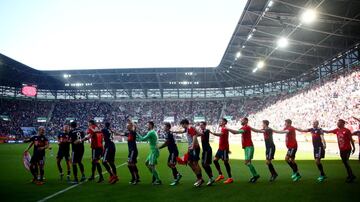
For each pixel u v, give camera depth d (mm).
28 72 57812
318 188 9906
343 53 39750
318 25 30781
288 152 11945
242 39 36750
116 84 66812
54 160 22422
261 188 10219
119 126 65188
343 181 11297
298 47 38781
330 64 44344
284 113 50719
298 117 45094
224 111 66438
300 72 53062
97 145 12641
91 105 70750
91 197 9250
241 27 33156
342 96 38781
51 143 53844
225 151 11836
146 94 71062
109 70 58719
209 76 61125
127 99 71625
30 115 65875
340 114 35906
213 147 39156
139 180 12000
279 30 33469
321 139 11602
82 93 71938
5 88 65500
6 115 62719
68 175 12570
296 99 51125
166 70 58531
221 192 9695
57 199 9023
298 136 31625
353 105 35062
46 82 64312
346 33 32906
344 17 25953
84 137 12633
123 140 61844
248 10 28516
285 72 53000
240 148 36031
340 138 11359
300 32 33219
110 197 9211
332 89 41938
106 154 11961
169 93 71312
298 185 10609
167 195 9406
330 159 20297
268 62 47219
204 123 11414
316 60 44719
